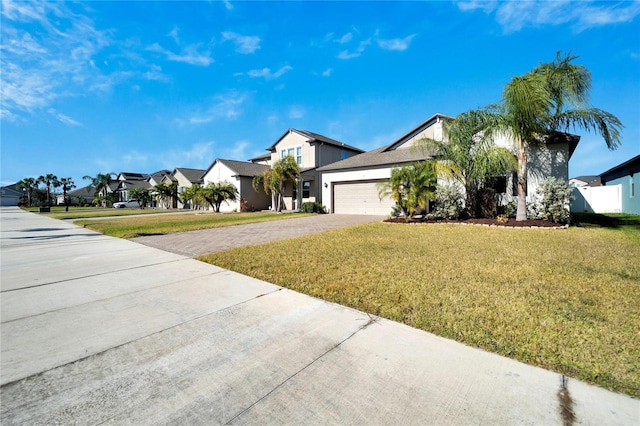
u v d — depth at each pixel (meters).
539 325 2.92
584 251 6.27
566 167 11.41
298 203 23.00
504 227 10.06
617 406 1.84
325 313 3.36
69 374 2.24
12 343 2.73
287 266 5.45
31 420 1.77
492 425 1.69
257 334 2.88
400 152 18.17
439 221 12.09
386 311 3.34
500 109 10.56
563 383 2.07
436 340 2.70
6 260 6.39
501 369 2.24
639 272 4.70
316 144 24.05
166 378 2.19
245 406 1.88
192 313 3.42
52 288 4.39
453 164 11.87
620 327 2.86
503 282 4.27
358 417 1.77
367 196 18.05
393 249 6.79
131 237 9.97
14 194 66.75
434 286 4.12
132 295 4.07
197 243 8.42
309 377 2.18
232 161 29.81
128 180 55.94
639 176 14.26
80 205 58.25
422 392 1.98
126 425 1.73
